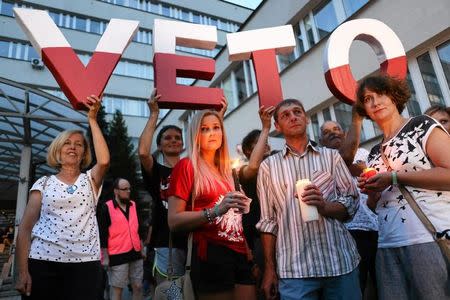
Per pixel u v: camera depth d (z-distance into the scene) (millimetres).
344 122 7070
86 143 2701
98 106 2691
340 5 7332
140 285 4625
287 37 3422
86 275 2291
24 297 2172
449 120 2564
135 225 4715
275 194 2229
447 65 5250
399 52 3215
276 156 2338
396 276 1784
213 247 2008
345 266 1980
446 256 1574
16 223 8977
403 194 1751
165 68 3076
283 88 8781
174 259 2438
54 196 2344
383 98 1991
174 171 2178
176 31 3307
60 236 2264
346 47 3186
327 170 2207
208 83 13008
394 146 1873
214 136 2309
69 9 21062
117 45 3035
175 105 3035
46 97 8789
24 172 9453
